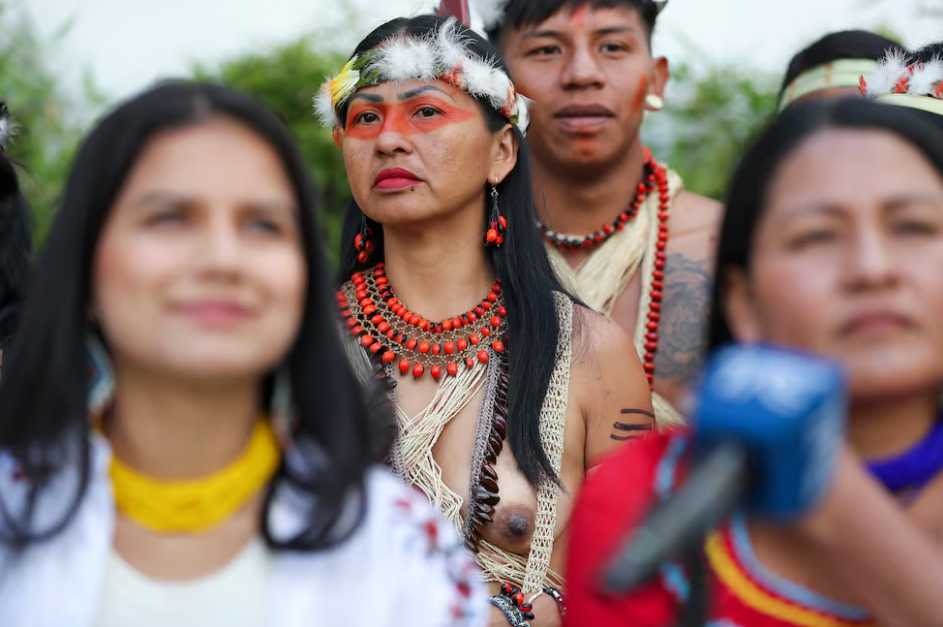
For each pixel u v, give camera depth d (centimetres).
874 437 130
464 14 291
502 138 254
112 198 132
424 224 245
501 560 230
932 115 224
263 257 131
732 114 534
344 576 136
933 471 130
